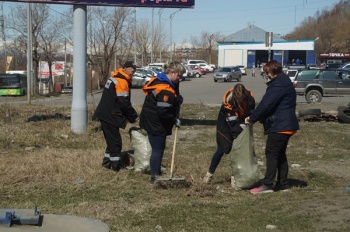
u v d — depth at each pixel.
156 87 7.22
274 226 5.41
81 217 5.25
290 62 82.00
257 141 11.92
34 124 13.68
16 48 53.81
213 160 7.45
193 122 15.43
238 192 7.13
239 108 7.27
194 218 5.80
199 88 42.56
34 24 41.31
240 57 88.50
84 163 8.45
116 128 8.25
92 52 50.00
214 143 11.48
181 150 10.53
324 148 11.13
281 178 7.29
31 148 10.24
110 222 5.67
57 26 50.00
